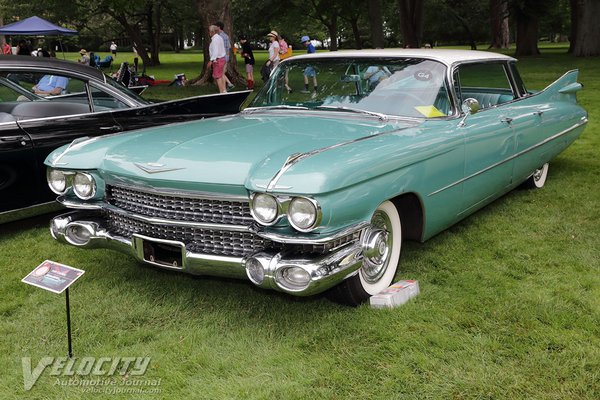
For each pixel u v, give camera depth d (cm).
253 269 316
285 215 305
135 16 4109
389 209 373
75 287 410
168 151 360
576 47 3145
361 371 298
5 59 524
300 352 317
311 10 4372
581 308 360
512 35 7406
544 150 576
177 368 307
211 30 1429
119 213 367
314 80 467
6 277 432
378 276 374
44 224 563
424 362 302
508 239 488
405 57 453
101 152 387
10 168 496
